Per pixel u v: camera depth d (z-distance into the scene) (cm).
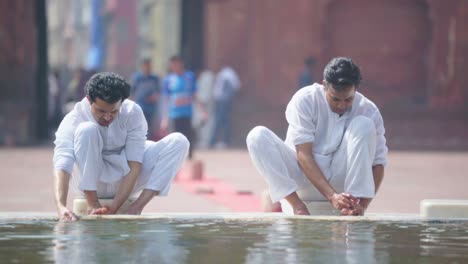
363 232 891
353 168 1061
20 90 4091
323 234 873
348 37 4256
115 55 10194
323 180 1062
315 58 4225
